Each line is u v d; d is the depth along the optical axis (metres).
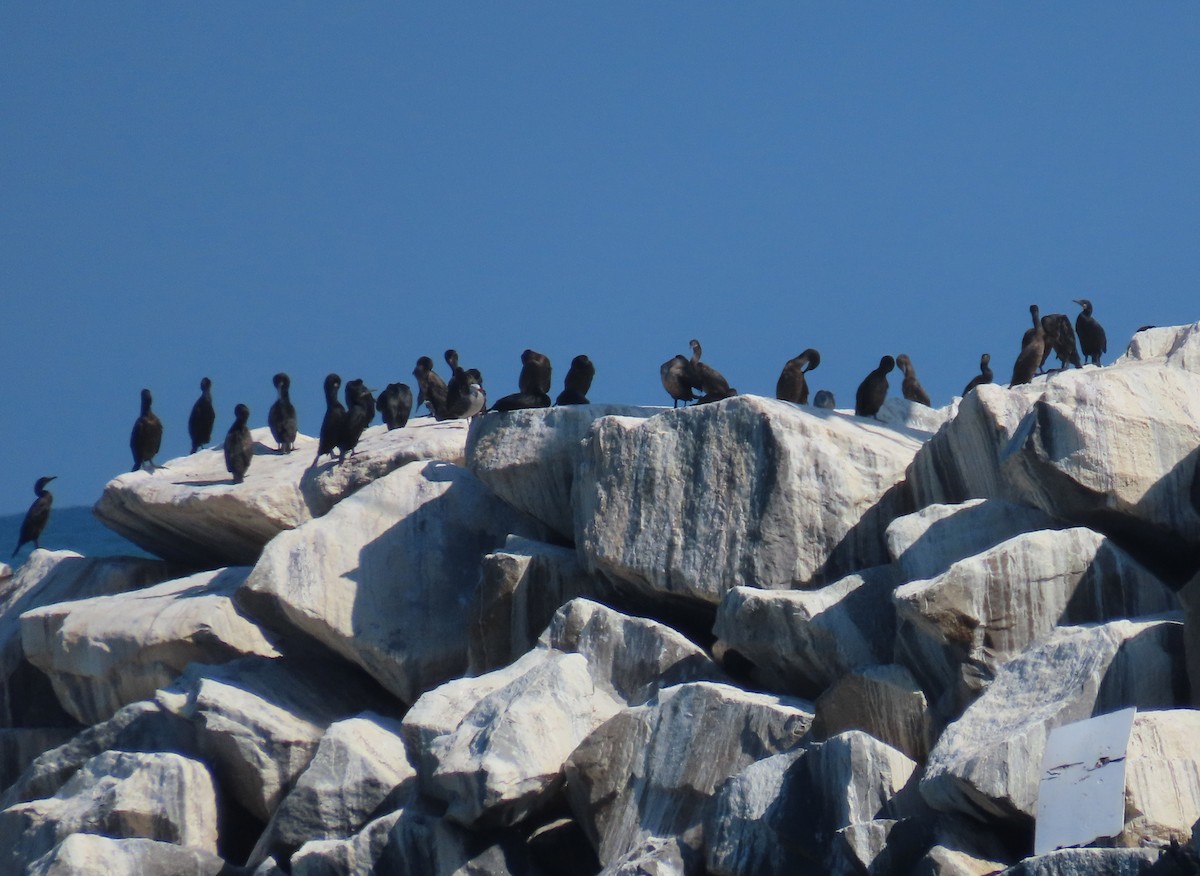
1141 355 21.67
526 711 17.59
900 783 15.18
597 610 19.27
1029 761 14.21
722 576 19.62
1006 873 13.17
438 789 17.64
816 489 19.69
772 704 17.08
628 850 16.89
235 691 21.19
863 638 17.88
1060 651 15.45
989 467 18.64
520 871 17.38
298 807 19.22
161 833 19.81
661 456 20.33
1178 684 15.20
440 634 21.97
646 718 17.44
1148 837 13.38
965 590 16.39
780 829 15.45
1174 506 17.50
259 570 22.16
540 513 22.25
